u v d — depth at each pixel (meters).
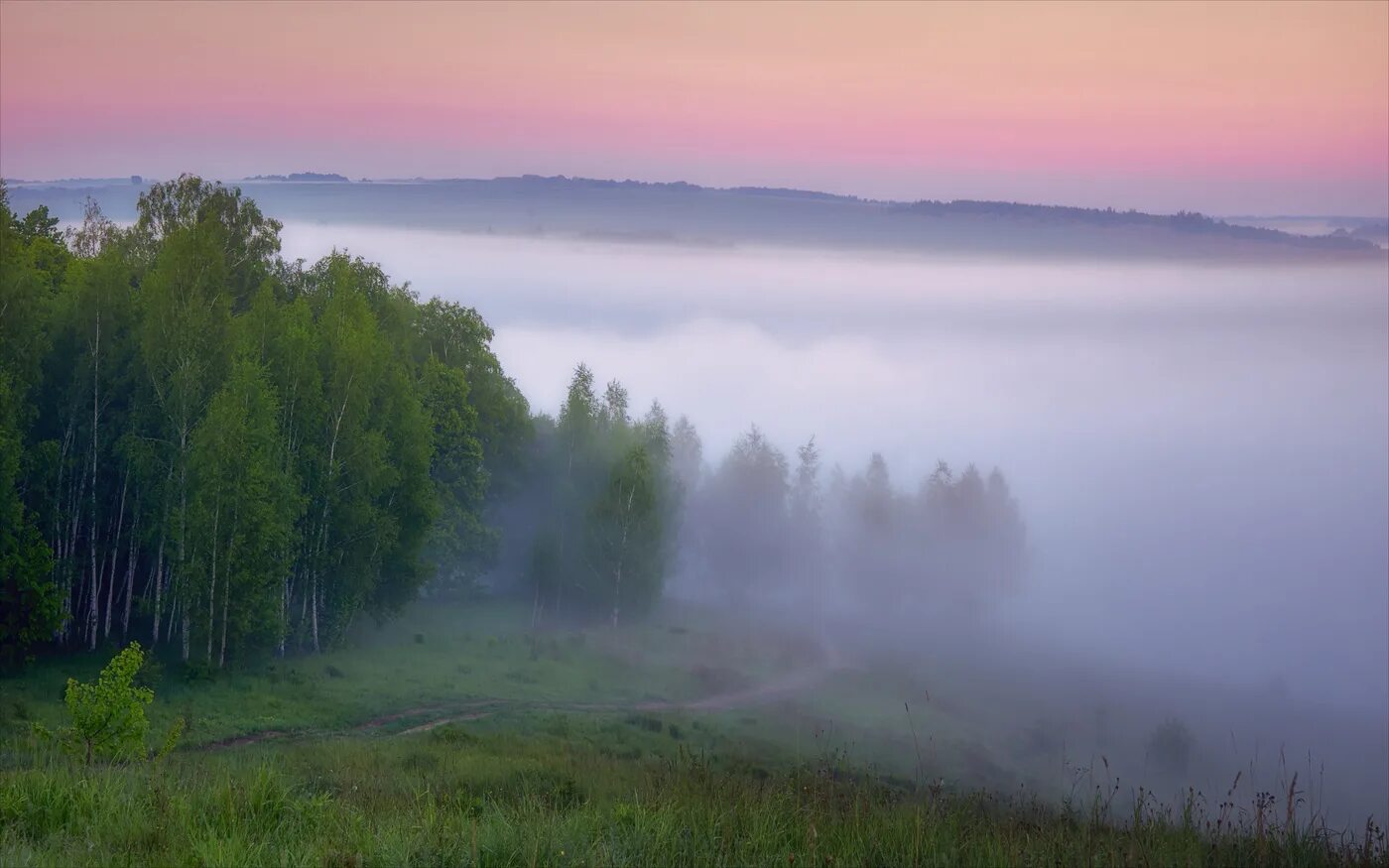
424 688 43.12
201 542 39.66
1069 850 8.95
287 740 31.69
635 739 37.50
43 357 40.56
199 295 44.25
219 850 7.84
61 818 9.18
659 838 8.63
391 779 17.66
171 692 36.03
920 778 13.45
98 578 46.09
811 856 8.31
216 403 40.22
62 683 35.28
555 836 8.65
